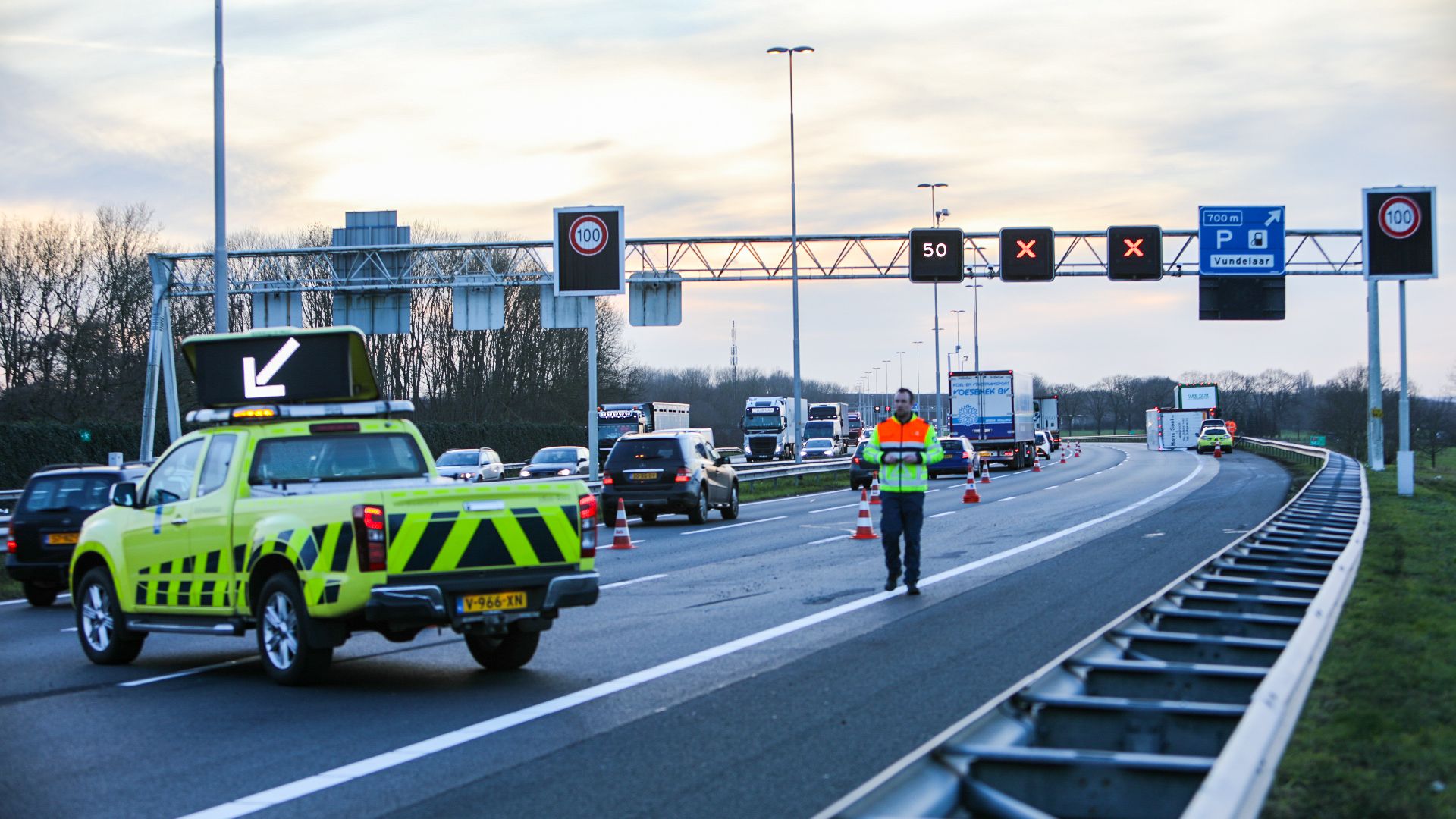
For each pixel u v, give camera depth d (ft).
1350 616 42.39
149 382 145.69
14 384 218.18
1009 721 21.86
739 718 32.78
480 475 167.53
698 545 90.84
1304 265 161.79
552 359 341.21
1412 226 117.80
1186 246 162.20
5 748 31.42
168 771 28.81
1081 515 109.70
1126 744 22.39
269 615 39.81
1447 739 26.08
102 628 45.91
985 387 234.79
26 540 66.44
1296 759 24.75
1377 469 152.05
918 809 16.74
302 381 46.03
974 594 57.52
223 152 105.91
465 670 41.91
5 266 219.00
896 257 164.66
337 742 31.32
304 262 186.19
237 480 41.83
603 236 148.25
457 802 25.49
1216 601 37.88
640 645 45.78
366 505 37.01
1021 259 156.97
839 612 52.75
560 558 39.88
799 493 173.88
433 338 331.16
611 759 28.76
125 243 229.86
